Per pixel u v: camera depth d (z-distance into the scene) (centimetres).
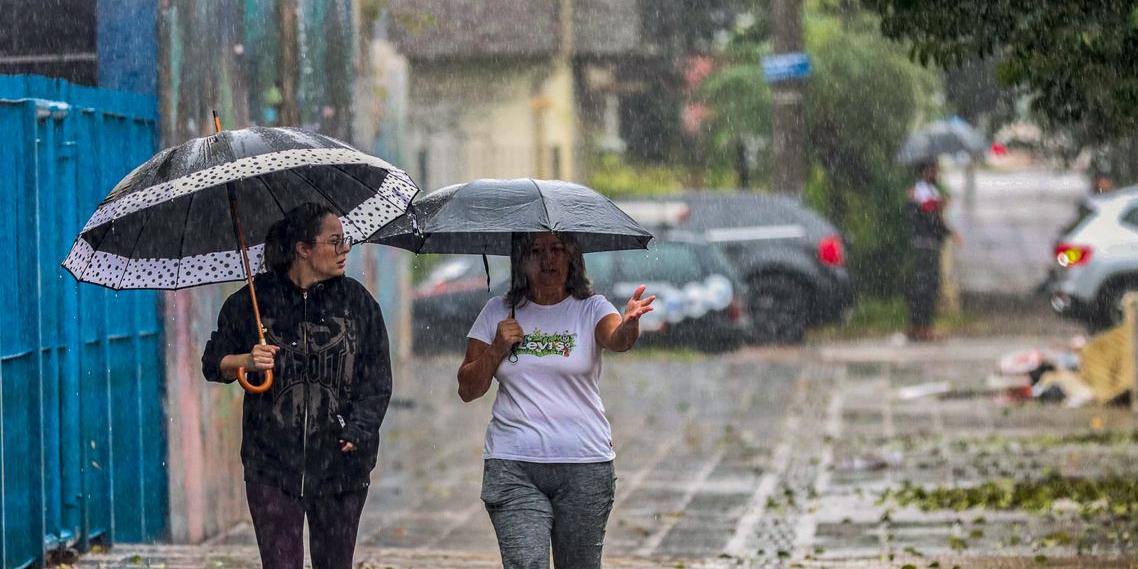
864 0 2331
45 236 2108
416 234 1529
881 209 6712
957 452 3375
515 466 1526
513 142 7781
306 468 1502
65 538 2148
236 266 1609
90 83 2438
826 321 6072
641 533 2591
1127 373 4016
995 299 7056
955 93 6662
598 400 1552
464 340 5734
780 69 6412
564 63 7769
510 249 1650
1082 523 2503
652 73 8344
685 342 5697
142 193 1402
